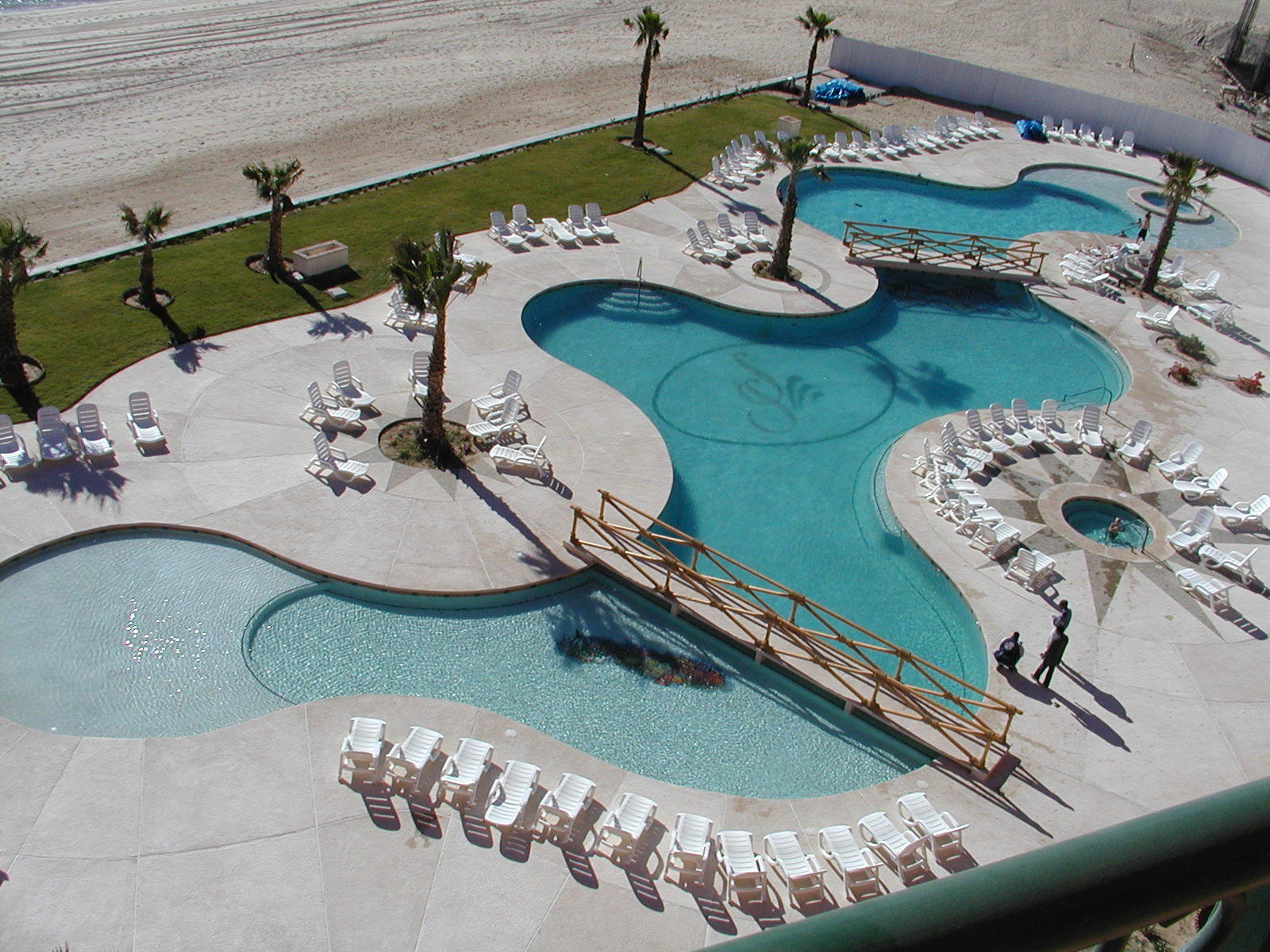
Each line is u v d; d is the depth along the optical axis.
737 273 35.31
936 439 27.66
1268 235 43.97
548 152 44.34
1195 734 19.36
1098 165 49.94
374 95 49.31
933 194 45.91
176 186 37.88
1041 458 27.36
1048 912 1.89
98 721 17.58
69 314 28.56
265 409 25.59
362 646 19.70
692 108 51.94
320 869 15.37
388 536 21.97
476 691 19.05
